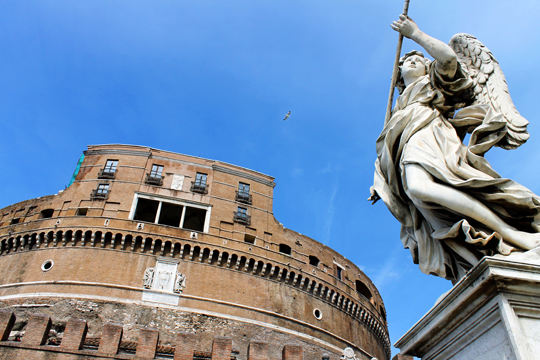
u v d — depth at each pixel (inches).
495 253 119.2
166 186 1753.2
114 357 962.7
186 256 1610.5
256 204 1862.7
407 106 156.7
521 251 117.7
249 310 1576.0
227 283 1606.8
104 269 1503.4
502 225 120.7
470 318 111.3
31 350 915.4
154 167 1797.5
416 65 166.9
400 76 176.9
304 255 1851.6
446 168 133.7
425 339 126.6
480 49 161.2
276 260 1742.1
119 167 1753.2
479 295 106.3
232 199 1818.4
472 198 124.9
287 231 1875.0
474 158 137.9
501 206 124.5
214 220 1722.4
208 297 1542.8
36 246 1576.0
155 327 1414.9
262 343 940.6
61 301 1413.6
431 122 149.7
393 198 153.7
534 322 101.1
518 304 102.3
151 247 1573.6
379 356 2000.5
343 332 1788.9
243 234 1742.1
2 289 1476.4
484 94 154.8
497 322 104.4
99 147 1824.6
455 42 170.7
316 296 1793.8
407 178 137.5
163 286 1513.3
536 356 95.0
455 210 125.4
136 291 1478.8
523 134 141.3
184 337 974.4
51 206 1663.4
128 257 1545.3
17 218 1673.2
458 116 153.9
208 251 1635.1
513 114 144.7
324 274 1863.9
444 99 155.0
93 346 1073.5
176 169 1811.0
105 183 1706.4
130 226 1598.2
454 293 112.2
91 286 1457.9
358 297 1964.8
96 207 1633.9
